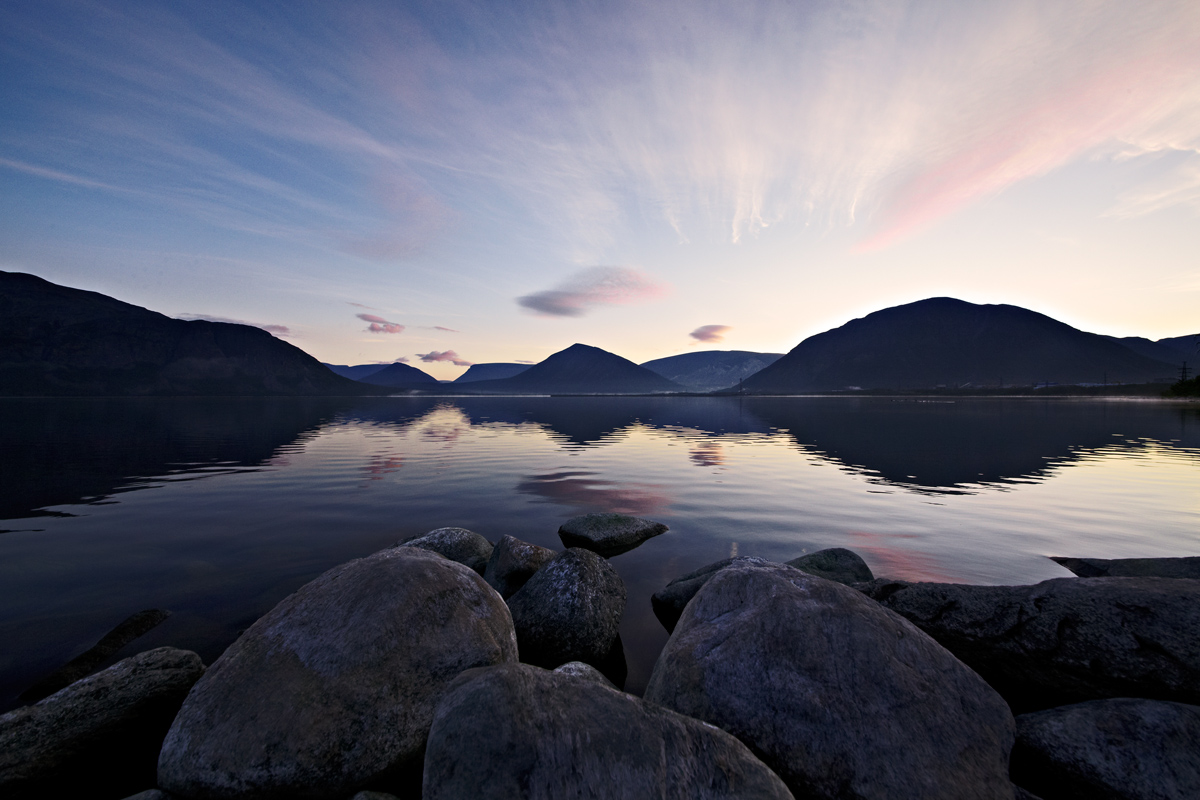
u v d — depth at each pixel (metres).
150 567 7.32
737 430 34.44
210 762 2.91
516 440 27.39
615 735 2.47
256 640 3.52
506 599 6.09
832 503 11.62
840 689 3.09
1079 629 3.82
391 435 30.08
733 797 2.40
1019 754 3.02
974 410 59.88
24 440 25.28
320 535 9.02
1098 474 15.37
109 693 3.56
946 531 9.20
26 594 6.31
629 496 12.49
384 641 3.43
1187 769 2.64
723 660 3.44
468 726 2.42
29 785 3.12
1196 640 3.42
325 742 3.00
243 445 23.94
